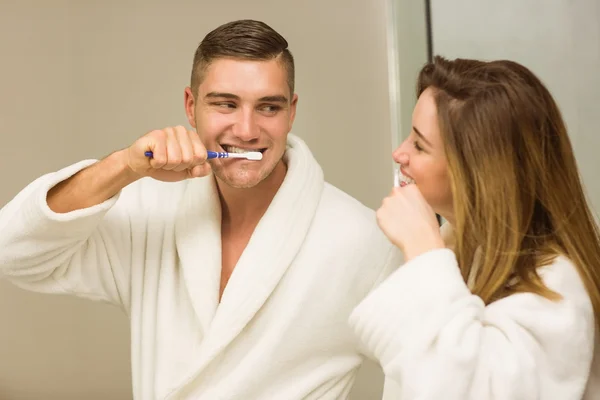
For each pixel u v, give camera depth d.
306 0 1.84
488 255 0.86
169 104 1.91
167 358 1.17
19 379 2.00
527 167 0.86
